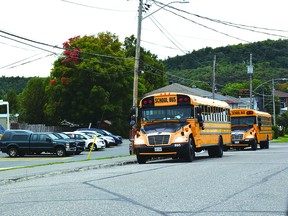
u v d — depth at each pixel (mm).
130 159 24500
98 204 9773
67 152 34469
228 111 30969
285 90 148375
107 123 67875
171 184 12852
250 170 16578
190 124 22484
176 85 83812
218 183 12875
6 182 15469
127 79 67250
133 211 8875
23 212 9086
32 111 80438
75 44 64625
